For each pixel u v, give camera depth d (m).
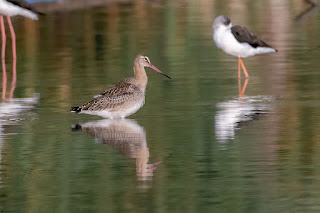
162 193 10.52
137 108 15.23
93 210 9.91
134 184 10.96
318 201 10.11
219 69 21.08
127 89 15.08
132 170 11.62
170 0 38.31
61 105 16.69
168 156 12.36
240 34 19.80
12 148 12.98
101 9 34.41
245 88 18.38
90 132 14.05
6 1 24.45
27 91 18.39
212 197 10.34
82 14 32.81
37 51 24.69
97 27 29.30
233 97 17.30
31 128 14.47
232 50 19.89
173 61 22.36
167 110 16.00
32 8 25.25
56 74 20.69
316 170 11.45
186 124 14.62
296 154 12.33
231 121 14.80
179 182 11.00
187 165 11.83
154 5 36.12
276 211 9.76
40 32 28.36
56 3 35.31
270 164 11.80
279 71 20.55
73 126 14.62
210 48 24.58
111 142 13.32
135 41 26.05
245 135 13.66
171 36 27.02
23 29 29.09
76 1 36.25
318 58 22.44
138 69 15.27
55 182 11.11
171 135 13.73
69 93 18.05
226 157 12.24
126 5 36.00
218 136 13.62
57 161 12.17
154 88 18.58
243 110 15.83
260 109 15.91
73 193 10.61
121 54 23.70
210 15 32.50
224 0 38.03
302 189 10.59
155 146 12.98
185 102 16.81
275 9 34.38
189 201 10.16
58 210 9.91
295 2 36.97
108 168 11.75
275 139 13.32
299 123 14.52
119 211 9.84
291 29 28.36
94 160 12.19
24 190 10.78
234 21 30.56
